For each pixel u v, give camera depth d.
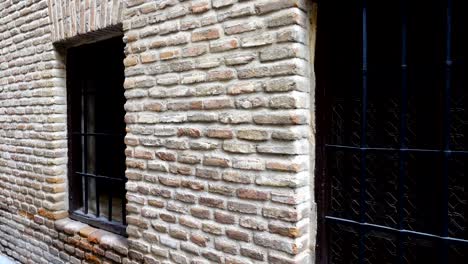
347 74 1.87
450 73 1.58
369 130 1.84
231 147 1.99
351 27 1.84
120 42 2.96
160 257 2.39
